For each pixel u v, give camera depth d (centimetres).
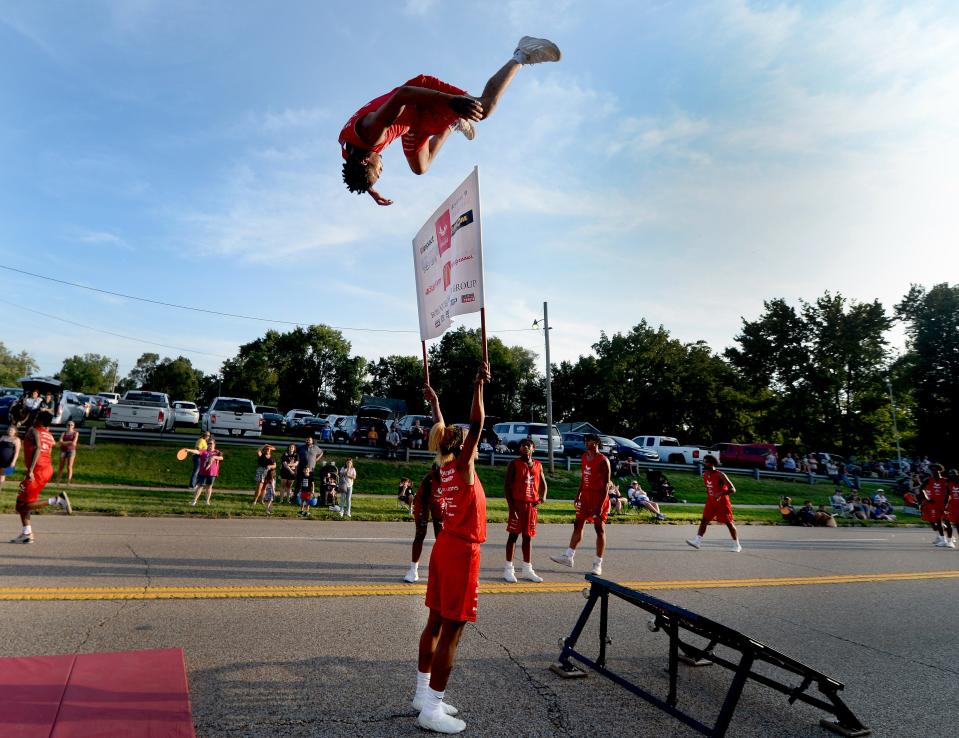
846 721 392
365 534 1152
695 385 5316
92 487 1623
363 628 532
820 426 5119
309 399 7619
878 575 1017
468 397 5956
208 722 340
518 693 420
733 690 349
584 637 559
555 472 2714
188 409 3111
